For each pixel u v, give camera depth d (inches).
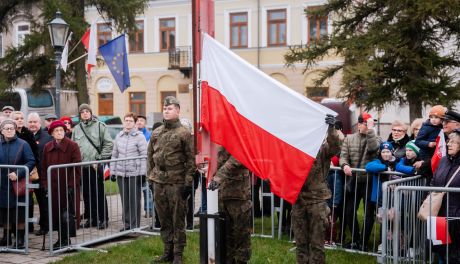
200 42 168.2
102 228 324.8
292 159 169.0
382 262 214.5
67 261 258.1
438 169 217.8
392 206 222.7
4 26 873.5
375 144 281.1
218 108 168.1
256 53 1132.5
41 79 816.3
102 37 1207.6
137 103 1246.9
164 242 251.8
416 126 291.9
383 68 590.2
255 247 282.5
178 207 239.6
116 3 797.9
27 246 274.4
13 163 285.7
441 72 583.8
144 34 1232.2
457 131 210.7
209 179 170.1
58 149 291.9
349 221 283.1
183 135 238.2
